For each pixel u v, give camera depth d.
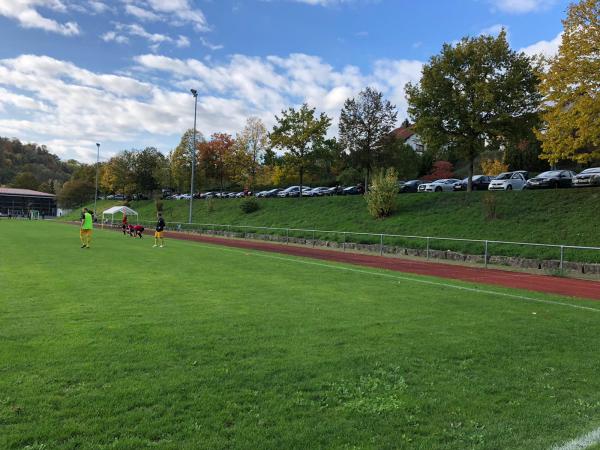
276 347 6.20
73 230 41.75
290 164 45.84
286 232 34.69
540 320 8.51
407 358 5.89
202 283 11.98
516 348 6.50
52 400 4.31
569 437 3.89
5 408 4.11
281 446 3.60
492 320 8.36
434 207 30.34
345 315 8.39
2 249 20.53
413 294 11.16
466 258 21.27
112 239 31.23
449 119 30.56
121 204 74.50
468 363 5.78
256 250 25.59
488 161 56.62
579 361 5.99
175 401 4.37
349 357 5.85
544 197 25.91
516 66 29.09
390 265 19.67
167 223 49.31
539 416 4.29
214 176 65.25
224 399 4.45
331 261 20.27
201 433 3.77
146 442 3.60
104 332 6.71
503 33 29.55
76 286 10.88
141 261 17.23
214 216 49.34
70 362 5.36
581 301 11.02
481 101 29.09
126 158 78.12
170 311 8.34
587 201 23.72
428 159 63.53
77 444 3.55
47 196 113.12
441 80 30.06
